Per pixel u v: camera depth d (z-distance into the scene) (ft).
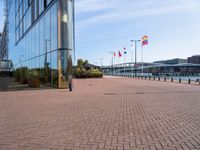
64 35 69.26
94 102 38.06
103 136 18.62
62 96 47.01
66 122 23.61
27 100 40.98
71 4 72.23
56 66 69.67
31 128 21.30
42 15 83.51
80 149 15.69
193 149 15.64
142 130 20.42
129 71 364.38
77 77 169.48
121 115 27.09
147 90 61.05
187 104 35.81
